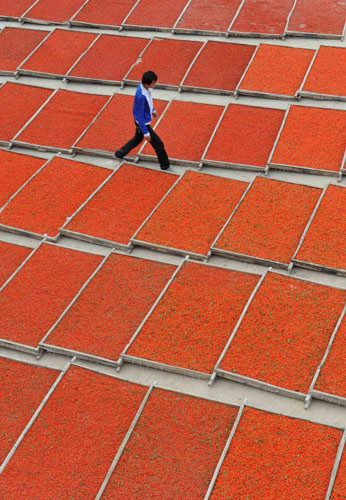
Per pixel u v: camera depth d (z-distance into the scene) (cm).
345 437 654
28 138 1180
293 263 861
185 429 691
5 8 1603
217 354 762
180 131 1142
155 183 1048
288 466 639
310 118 1115
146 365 769
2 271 930
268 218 939
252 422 686
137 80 1276
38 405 742
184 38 1402
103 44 1416
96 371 767
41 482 660
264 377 725
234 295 833
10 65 1394
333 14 1377
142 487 643
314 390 698
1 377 782
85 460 675
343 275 844
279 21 1384
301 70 1234
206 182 1031
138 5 1526
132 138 1076
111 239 947
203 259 898
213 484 632
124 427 703
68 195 1045
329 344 739
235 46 1346
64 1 1599
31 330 828
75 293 873
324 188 975
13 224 997
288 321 781
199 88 1230
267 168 1030
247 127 1124
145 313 829
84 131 1169
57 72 1347
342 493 607
